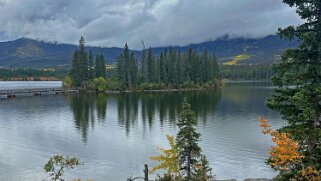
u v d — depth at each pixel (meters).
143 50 167.50
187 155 25.86
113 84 146.50
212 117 71.62
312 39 14.73
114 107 89.62
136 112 79.81
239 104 94.69
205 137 52.12
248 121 66.31
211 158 41.44
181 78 155.50
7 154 43.09
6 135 54.06
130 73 150.88
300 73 15.20
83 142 49.94
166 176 25.61
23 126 62.00
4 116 73.50
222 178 34.88
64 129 59.44
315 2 15.12
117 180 34.44
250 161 40.44
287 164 14.42
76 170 37.22
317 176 13.80
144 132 56.66
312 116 15.38
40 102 102.31
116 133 56.09
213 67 182.00
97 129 59.34
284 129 15.88
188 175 25.78
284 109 16.36
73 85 148.38
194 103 97.62
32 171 36.69
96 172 36.75
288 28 15.55
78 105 94.44
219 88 163.12
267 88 161.75
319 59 15.21
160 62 156.12
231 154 43.12
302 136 15.15
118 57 151.75
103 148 46.56
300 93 14.59
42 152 44.28
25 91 126.94
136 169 37.91
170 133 55.69
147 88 149.00
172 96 119.94
